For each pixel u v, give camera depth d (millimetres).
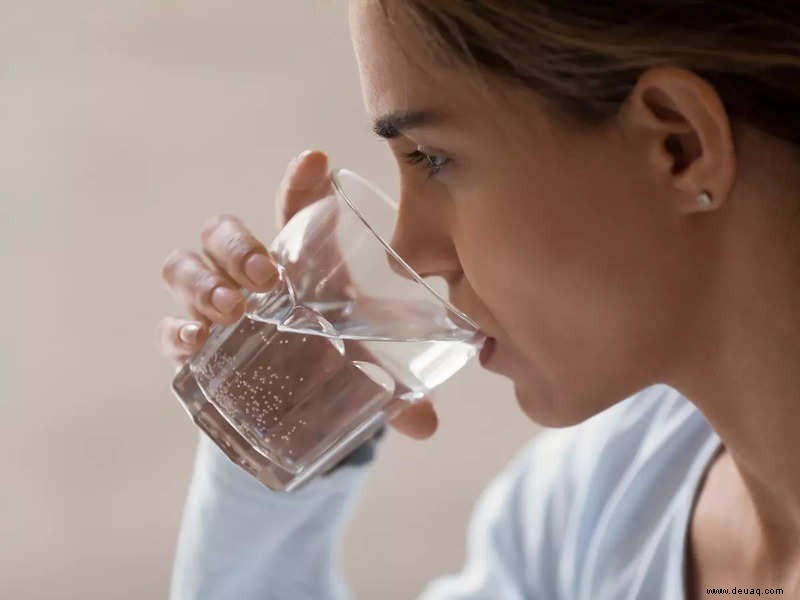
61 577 1908
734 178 745
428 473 2062
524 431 2105
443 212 817
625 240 767
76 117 2492
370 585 1878
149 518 1980
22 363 2195
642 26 712
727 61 719
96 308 2266
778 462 841
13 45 2566
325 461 931
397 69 755
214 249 884
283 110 2471
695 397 849
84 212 2371
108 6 2615
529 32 720
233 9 2609
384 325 827
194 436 2104
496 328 842
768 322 786
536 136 748
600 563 1030
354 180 878
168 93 2514
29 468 2049
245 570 1111
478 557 1209
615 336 801
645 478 1027
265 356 879
